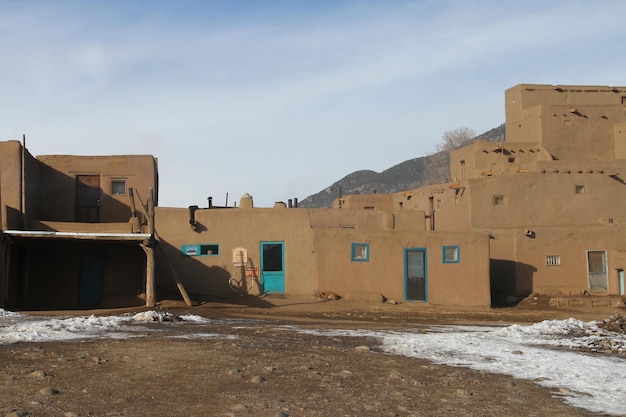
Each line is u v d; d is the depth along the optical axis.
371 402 8.34
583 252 35.84
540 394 9.25
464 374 10.55
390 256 29.25
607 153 44.78
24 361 10.14
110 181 29.47
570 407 8.50
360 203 52.50
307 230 28.83
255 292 28.09
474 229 37.31
